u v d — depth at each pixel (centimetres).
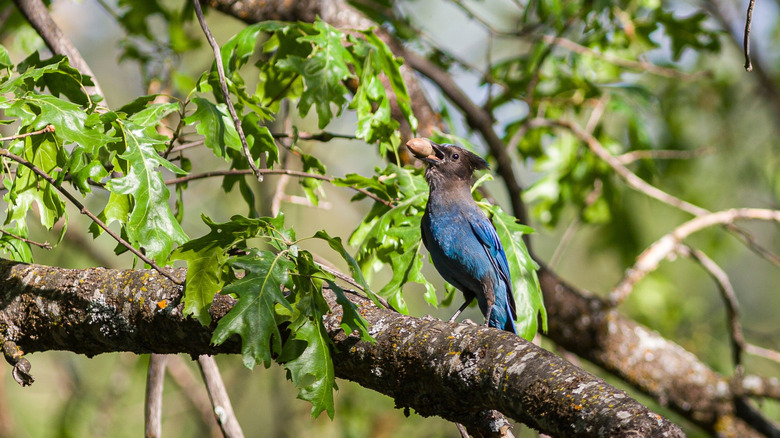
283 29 855
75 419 1506
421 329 609
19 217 750
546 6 1197
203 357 912
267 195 1232
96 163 642
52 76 754
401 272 824
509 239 833
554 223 1432
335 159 1834
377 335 621
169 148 777
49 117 634
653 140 1652
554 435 500
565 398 496
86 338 689
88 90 913
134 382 1561
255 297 586
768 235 2275
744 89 1705
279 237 637
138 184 647
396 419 1512
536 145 1430
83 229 1591
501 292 946
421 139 919
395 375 609
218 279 625
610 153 1428
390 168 877
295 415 1533
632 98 1392
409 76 1113
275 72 951
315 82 841
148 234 641
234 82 842
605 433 466
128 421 1759
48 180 629
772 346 1816
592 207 1424
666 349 1265
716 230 1805
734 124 1689
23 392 1758
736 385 1256
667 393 1253
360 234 880
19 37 1284
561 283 1232
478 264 920
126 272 694
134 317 668
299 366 594
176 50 1345
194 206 1683
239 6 1126
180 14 1352
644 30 1319
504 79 1378
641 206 1731
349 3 1297
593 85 1337
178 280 670
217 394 909
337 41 862
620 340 1237
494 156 1218
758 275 2322
